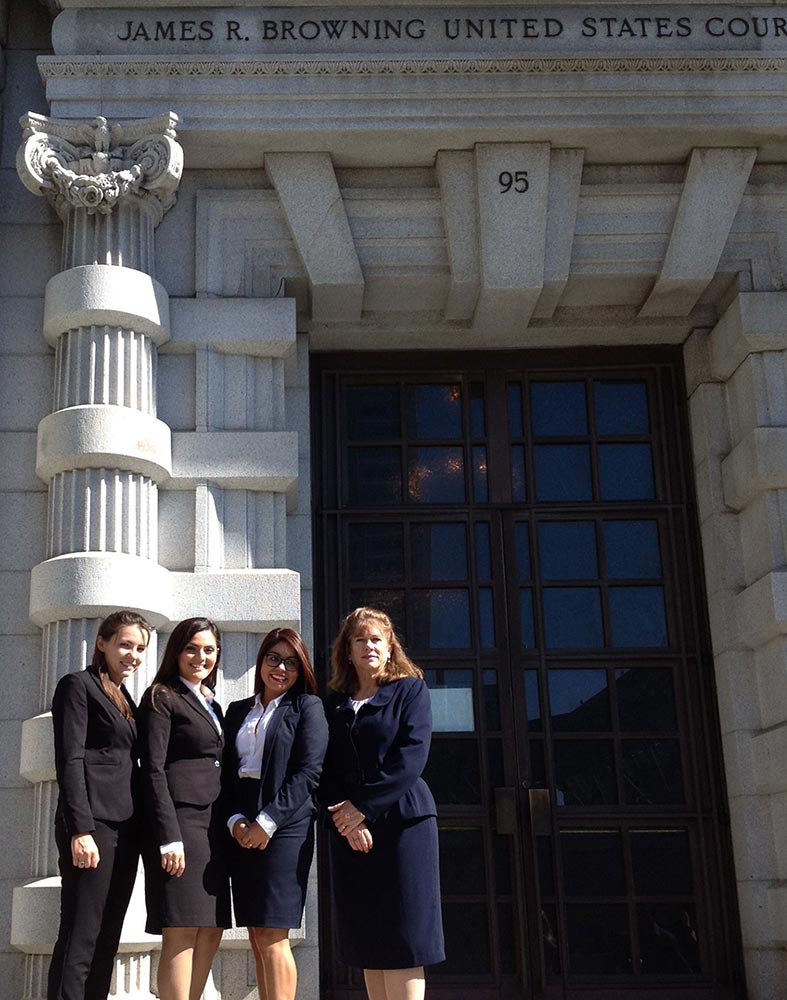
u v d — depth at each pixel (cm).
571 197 887
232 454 834
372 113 862
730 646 876
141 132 846
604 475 946
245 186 893
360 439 941
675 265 888
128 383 815
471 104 866
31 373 852
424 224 893
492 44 878
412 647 900
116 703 609
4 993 739
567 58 862
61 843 595
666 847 870
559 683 901
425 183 901
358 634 615
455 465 942
